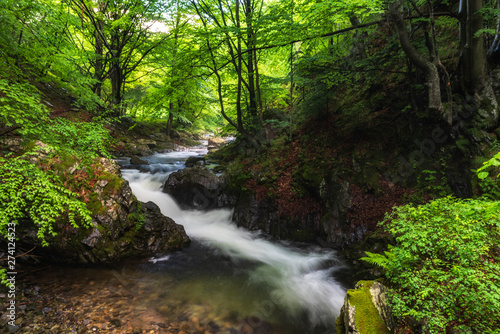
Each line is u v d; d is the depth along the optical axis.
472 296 2.40
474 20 5.27
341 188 7.00
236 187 9.03
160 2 11.67
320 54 7.60
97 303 4.10
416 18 5.50
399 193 6.11
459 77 5.80
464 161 5.39
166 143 17.95
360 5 5.09
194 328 3.78
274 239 7.62
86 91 10.02
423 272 2.82
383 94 7.91
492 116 5.32
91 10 12.67
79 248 5.21
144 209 6.69
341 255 6.31
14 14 6.55
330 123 9.00
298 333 3.95
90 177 5.80
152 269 5.48
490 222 2.87
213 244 7.09
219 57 10.19
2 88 3.50
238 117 10.16
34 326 3.38
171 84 11.59
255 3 10.96
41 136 3.95
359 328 2.87
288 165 8.64
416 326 2.74
